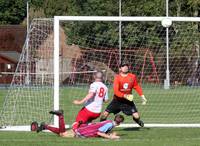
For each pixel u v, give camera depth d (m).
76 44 105.44
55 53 46.53
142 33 100.31
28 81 64.12
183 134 42.62
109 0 170.38
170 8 162.62
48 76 65.00
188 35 92.25
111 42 102.94
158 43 98.19
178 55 96.44
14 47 196.88
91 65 99.69
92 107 40.25
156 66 98.38
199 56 95.50
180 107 72.06
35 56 55.72
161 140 38.47
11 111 56.66
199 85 96.69
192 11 162.12
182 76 98.19
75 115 59.78
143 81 98.00
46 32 53.41
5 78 160.38
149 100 81.62
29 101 61.16
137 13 165.00
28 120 51.38
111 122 39.94
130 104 45.16
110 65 96.06
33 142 37.16
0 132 43.75
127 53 99.06
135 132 43.97
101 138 39.47
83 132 39.81
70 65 100.62
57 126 44.22
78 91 93.12
